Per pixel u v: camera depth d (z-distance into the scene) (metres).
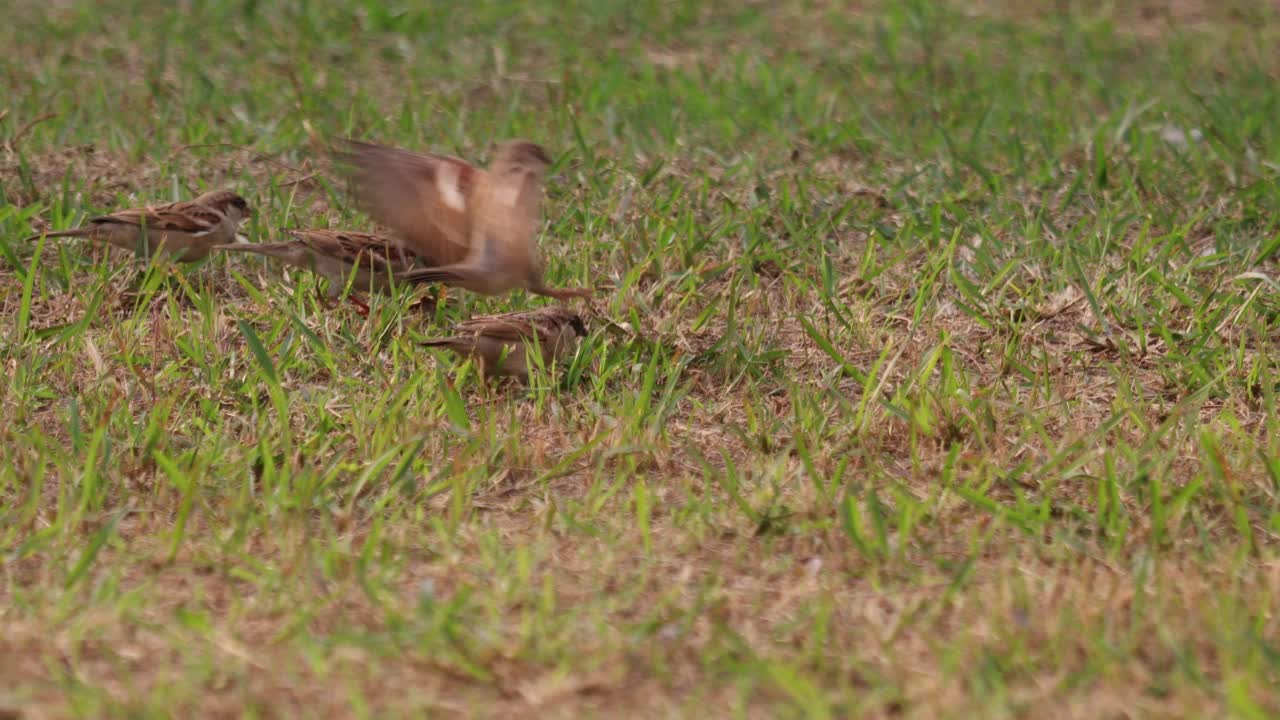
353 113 18.58
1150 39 25.58
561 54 22.83
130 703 7.26
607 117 18.75
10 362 11.66
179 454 10.40
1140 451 10.49
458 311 13.05
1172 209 16.19
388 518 9.62
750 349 12.52
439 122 18.91
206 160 16.89
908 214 15.76
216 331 12.48
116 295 13.14
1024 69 22.91
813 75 22.02
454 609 8.11
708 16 26.31
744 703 7.41
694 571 9.02
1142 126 19.38
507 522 9.68
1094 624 8.17
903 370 12.44
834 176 17.08
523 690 7.56
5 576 8.65
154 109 18.98
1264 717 7.10
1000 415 11.45
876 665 7.88
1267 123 19.11
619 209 15.66
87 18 23.72
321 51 22.42
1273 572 8.83
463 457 10.22
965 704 7.39
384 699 7.46
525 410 11.46
